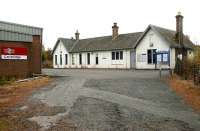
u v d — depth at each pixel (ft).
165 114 27.17
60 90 43.68
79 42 148.56
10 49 63.00
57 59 151.64
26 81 57.31
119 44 119.24
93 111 28.17
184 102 33.81
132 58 112.37
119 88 45.62
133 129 21.83
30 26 68.85
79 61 138.10
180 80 56.85
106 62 123.75
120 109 29.19
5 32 61.52
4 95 39.17
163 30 108.17
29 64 68.64
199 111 28.73
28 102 33.42
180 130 21.66
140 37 106.83
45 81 58.54
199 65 52.06
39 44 71.61
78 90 43.19
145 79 60.18
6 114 27.17
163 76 66.80
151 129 21.85
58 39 150.00
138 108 29.84
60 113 27.37
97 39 139.54
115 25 128.06
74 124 23.26
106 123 23.57
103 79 60.49
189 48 108.17
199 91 41.83
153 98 36.37
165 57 99.50
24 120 24.76
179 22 104.27
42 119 25.04
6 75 61.72
